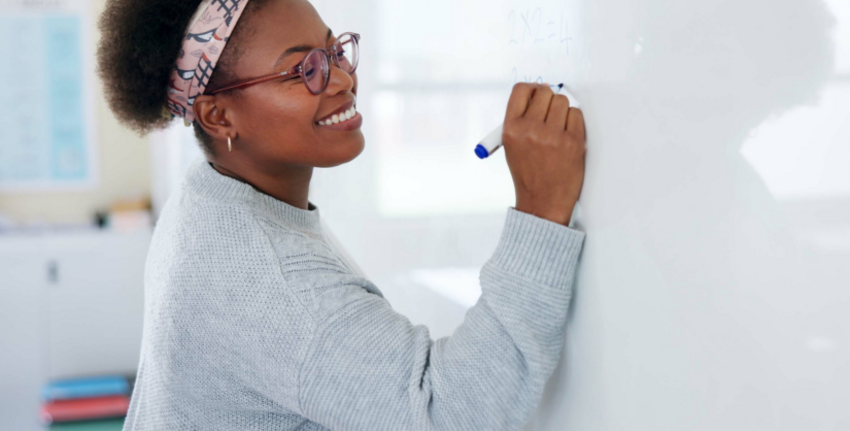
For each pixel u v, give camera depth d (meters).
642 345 0.61
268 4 0.78
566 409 0.77
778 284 0.46
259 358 0.73
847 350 0.41
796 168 0.44
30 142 3.02
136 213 3.00
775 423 0.47
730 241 0.49
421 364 0.71
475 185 0.92
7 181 3.02
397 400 0.70
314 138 0.81
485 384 0.69
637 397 0.62
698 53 0.52
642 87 0.59
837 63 0.41
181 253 0.79
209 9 0.78
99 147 3.08
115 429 2.36
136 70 0.83
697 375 0.54
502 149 0.84
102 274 2.75
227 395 0.78
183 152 2.15
